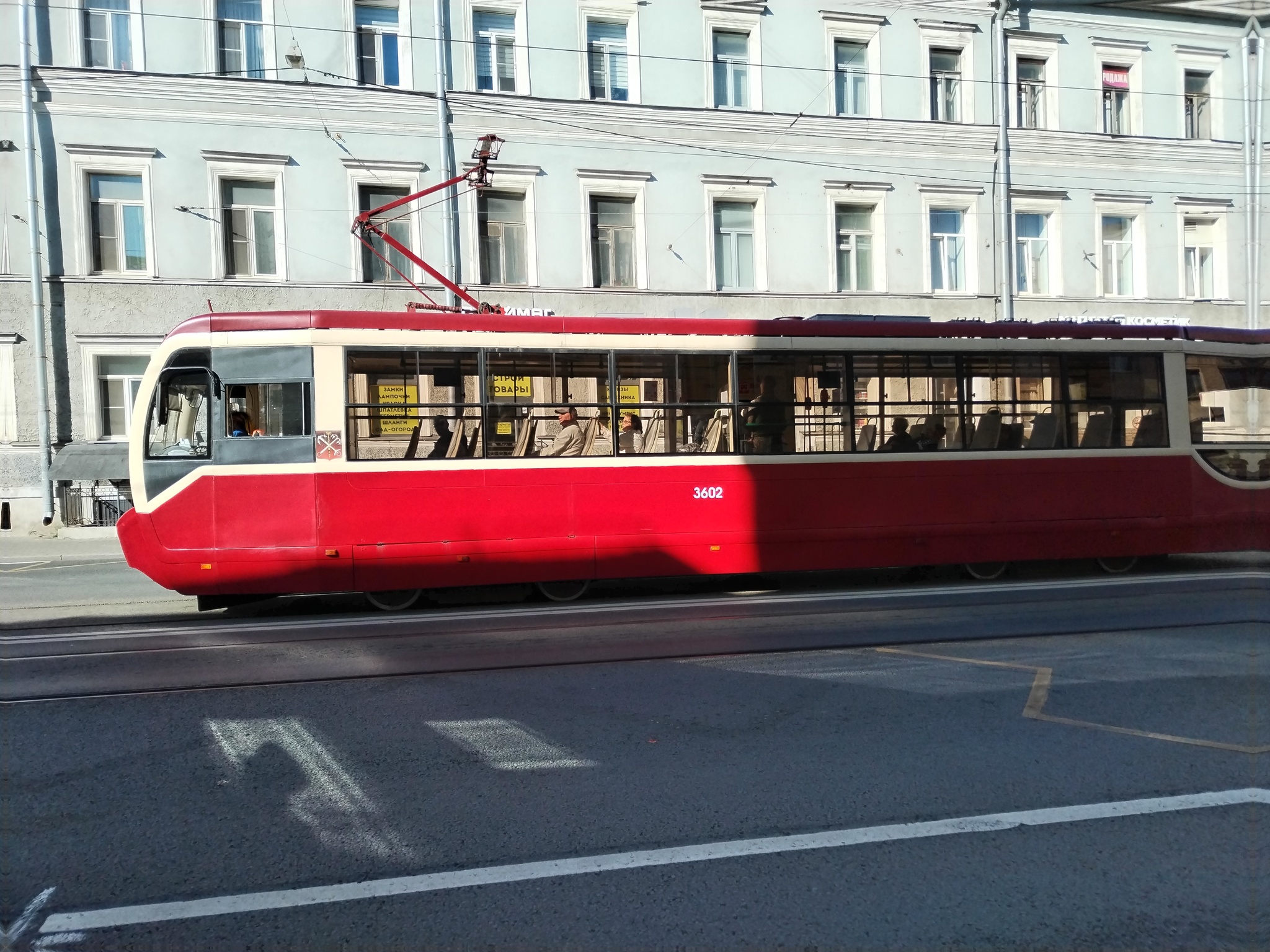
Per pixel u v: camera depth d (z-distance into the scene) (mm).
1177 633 8547
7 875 4023
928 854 4137
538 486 10422
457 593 11219
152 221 20688
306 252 21344
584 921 3598
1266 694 6492
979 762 5242
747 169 23688
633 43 22969
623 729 5895
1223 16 26609
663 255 23250
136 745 5684
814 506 11164
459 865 4066
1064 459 11938
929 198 24922
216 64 20844
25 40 19969
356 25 21562
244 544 9836
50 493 20484
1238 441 12578
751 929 3529
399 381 10133
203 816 4633
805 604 10195
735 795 4816
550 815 4586
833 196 24266
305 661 7770
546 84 22484
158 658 7973
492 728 5941
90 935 3539
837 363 11289
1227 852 4133
